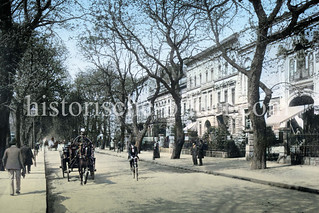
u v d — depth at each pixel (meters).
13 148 10.15
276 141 26.22
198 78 52.78
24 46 14.57
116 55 32.25
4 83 13.66
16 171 10.16
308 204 8.90
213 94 47.41
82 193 10.85
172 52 26.67
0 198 9.40
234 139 30.75
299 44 15.00
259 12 15.80
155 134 50.00
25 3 14.27
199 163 22.50
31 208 7.87
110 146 55.38
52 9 14.77
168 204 8.80
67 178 15.34
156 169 20.31
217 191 11.17
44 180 13.66
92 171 14.18
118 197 9.96
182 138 28.75
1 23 13.37
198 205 8.66
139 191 11.11
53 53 18.05
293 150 20.94
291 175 15.06
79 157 13.19
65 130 64.06
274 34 15.85
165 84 27.22
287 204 8.88
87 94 49.47
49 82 25.66
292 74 31.77
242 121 39.81
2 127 16.19
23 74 15.77
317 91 28.70
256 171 17.09
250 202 9.12
